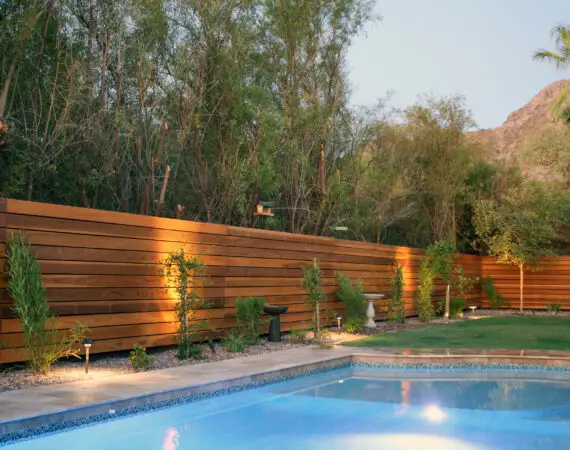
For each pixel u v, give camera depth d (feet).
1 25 30.68
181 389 21.36
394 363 31.17
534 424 20.16
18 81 34.42
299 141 51.03
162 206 39.01
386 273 59.16
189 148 42.34
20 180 33.27
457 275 74.64
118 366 27.40
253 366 27.07
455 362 31.27
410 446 17.51
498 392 25.62
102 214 28.86
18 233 24.76
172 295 32.99
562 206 80.43
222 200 44.06
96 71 37.01
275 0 48.34
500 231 80.33
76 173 36.94
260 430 19.11
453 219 76.84
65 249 26.94
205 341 35.81
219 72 41.73
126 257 30.17
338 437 18.34
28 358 24.57
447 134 73.46
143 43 39.01
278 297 42.93
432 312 61.31
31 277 24.06
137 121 39.19
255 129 45.80
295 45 49.49
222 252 37.42
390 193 64.34
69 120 35.27
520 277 80.48
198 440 17.76
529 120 184.55
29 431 16.46
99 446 16.49
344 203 55.98
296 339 39.06
